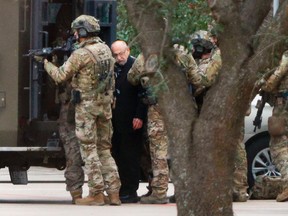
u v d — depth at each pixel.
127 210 36.78
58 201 42.09
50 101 41.16
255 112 45.09
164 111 22.86
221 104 22.25
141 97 39.16
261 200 42.09
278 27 21.75
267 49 21.88
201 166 22.67
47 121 40.78
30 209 37.31
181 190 22.92
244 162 40.69
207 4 22.03
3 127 40.38
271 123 40.59
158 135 39.00
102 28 41.72
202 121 22.53
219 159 22.62
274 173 45.06
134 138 39.91
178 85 22.73
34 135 40.81
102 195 38.78
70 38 39.44
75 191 39.16
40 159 41.25
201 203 22.83
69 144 39.09
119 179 39.09
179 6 21.88
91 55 37.72
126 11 22.67
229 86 22.11
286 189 40.91
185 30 21.94
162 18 22.17
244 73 22.02
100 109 38.12
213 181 22.72
